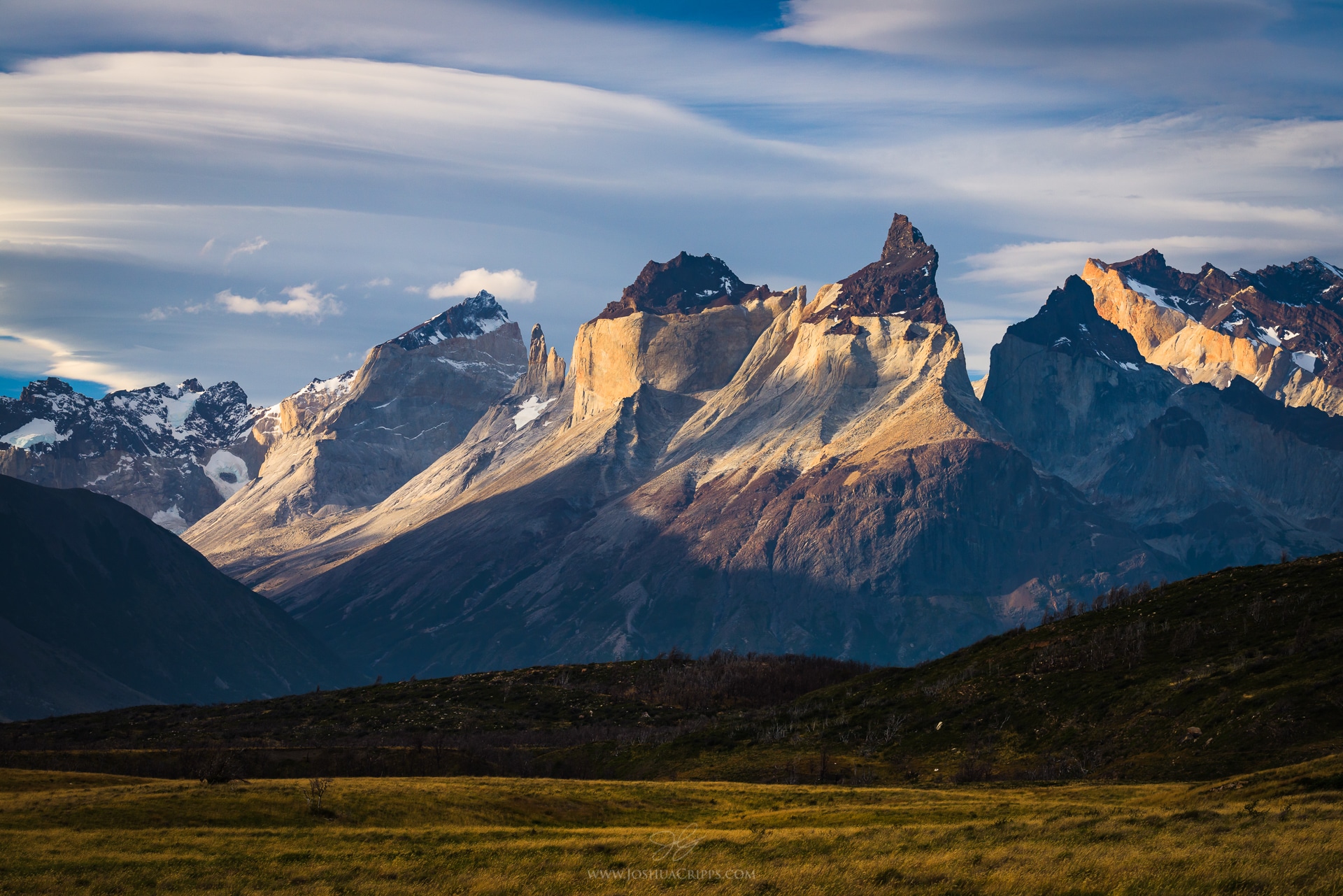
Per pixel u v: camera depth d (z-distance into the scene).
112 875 174.62
